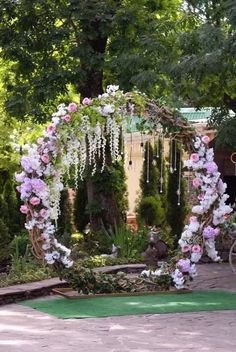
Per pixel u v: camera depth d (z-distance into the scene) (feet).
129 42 52.26
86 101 37.09
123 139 38.88
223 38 41.16
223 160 63.93
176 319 30.76
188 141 38.93
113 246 51.06
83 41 52.31
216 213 38.63
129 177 74.33
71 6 51.90
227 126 45.80
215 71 42.47
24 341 26.20
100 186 55.98
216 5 45.16
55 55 55.31
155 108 38.09
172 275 37.99
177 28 49.83
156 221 62.49
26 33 52.95
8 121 62.95
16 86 53.67
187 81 47.50
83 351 24.63
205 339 26.76
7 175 62.28
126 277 38.65
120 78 50.34
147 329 28.58
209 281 42.45
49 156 36.73
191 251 38.37
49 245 36.68
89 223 60.70
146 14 52.44
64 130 36.70
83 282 36.55
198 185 38.75
